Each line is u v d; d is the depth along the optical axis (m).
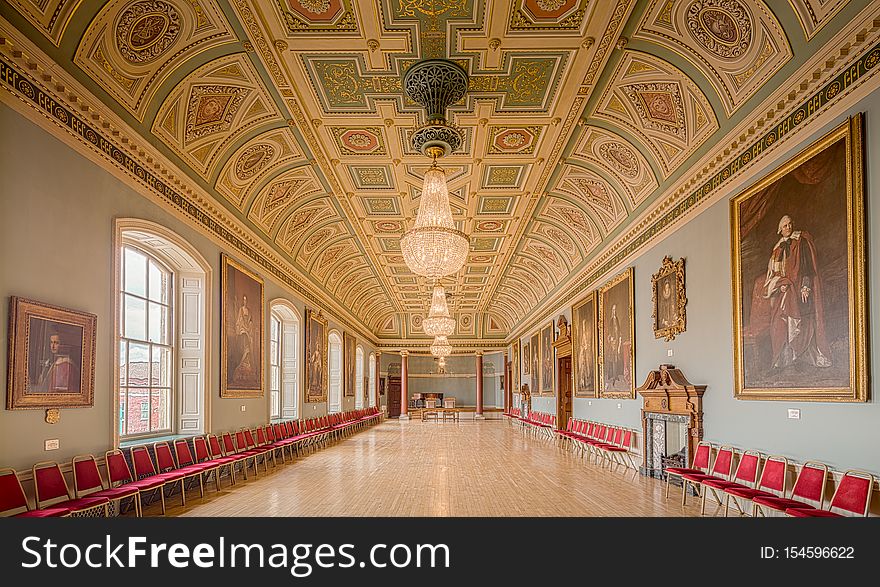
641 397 11.61
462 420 32.56
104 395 7.09
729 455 7.62
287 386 16.77
